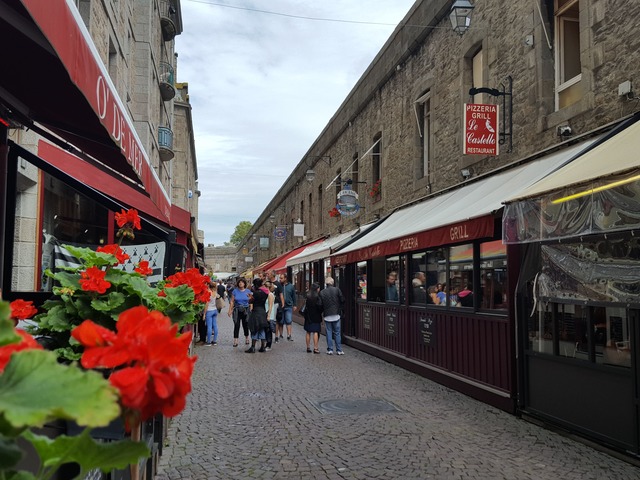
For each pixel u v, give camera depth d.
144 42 18.75
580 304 5.73
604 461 5.04
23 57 3.37
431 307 9.76
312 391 8.33
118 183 8.59
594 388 5.50
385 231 12.21
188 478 4.61
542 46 8.30
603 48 7.02
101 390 0.98
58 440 1.09
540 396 6.43
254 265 59.03
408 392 8.33
